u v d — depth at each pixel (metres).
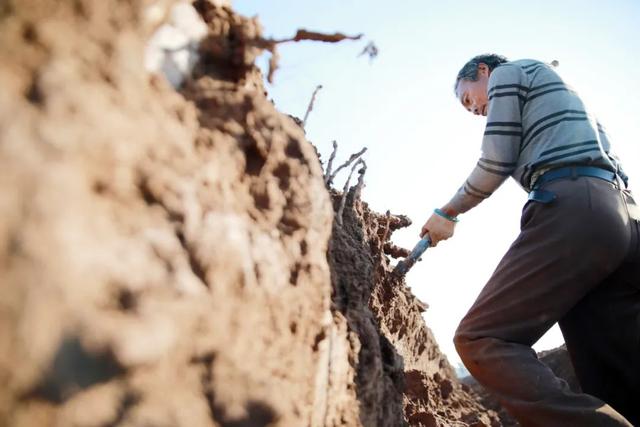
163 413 0.55
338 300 1.16
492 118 1.51
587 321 1.50
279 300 0.84
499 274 1.37
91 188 0.57
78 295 0.49
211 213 0.73
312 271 0.96
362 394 1.06
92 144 0.58
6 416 0.43
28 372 0.45
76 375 0.48
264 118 0.98
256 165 0.95
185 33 0.85
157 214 0.65
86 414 0.48
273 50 0.97
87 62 0.63
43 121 0.53
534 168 1.41
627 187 1.48
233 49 0.95
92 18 0.67
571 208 1.26
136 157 0.65
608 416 1.08
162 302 0.58
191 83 0.86
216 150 0.84
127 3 0.73
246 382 0.68
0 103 0.50
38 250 0.47
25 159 0.49
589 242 1.24
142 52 0.74
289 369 0.81
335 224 1.46
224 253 0.72
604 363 1.48
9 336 0.44
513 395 1.20
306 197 1.01
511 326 1.28
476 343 1.30
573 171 1.32
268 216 0.92
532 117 1.47
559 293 1.26
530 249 1.31
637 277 1.39
